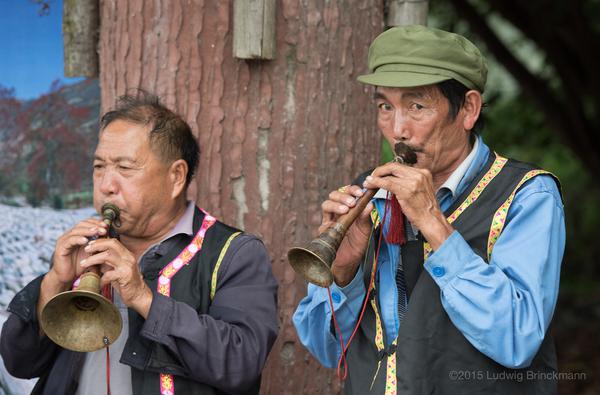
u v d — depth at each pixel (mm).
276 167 5836
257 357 4520
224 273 4652
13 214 6996
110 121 4656
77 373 4707
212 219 4898
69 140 7062
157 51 5805
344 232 4121
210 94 5801
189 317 4359
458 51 4160
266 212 5859
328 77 5867
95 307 4188
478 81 4266
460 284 4023
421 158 4281
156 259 4691
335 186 5930
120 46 5898
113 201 4539
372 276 4465
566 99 15766
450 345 4168
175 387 4477
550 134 18047
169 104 5781
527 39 16438
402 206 4066
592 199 21312
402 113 4242
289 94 5832
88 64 6203
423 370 4145
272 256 5863
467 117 4340
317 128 5863
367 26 6000
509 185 4309
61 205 7066
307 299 4895
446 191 4387
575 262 20734
